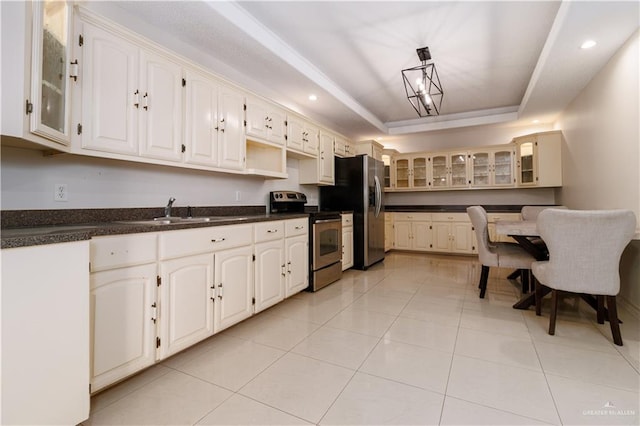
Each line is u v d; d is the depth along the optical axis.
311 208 4.42
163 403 1.43
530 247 2.73
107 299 1.42
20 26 1.17
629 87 2.42
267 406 1.41
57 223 1.74
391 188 6.10
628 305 2.62
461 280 3.78
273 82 3.30
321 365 1.78
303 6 2.30
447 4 2.29
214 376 1.67
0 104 1.12
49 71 1.38
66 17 1.48
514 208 5.39
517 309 2.71
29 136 1.23
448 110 4.86
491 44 2.87
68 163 1.82
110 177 2.04
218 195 2.90
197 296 1.89
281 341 2.10
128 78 1.83
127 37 1.82
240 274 2.26
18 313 1.05
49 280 1.13
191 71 2.24
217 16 2.17
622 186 2.57
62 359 1.17
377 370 1.72
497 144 5.43
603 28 2.25
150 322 1.62
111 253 1.43
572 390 1.50
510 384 1.56
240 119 2.69
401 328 2.31
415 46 2.90
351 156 4.70
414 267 4.60
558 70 2.97
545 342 2.04
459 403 1.41
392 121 5.45
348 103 4.10
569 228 2.02
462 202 5.94
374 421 1.30
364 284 3.60
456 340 2.09
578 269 2.05
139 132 1.89
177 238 1.77
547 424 1.27
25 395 1.07
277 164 3.26
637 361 1.77
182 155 2.17
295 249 2.99
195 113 2.26
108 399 1.46
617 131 2.64
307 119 3.72
